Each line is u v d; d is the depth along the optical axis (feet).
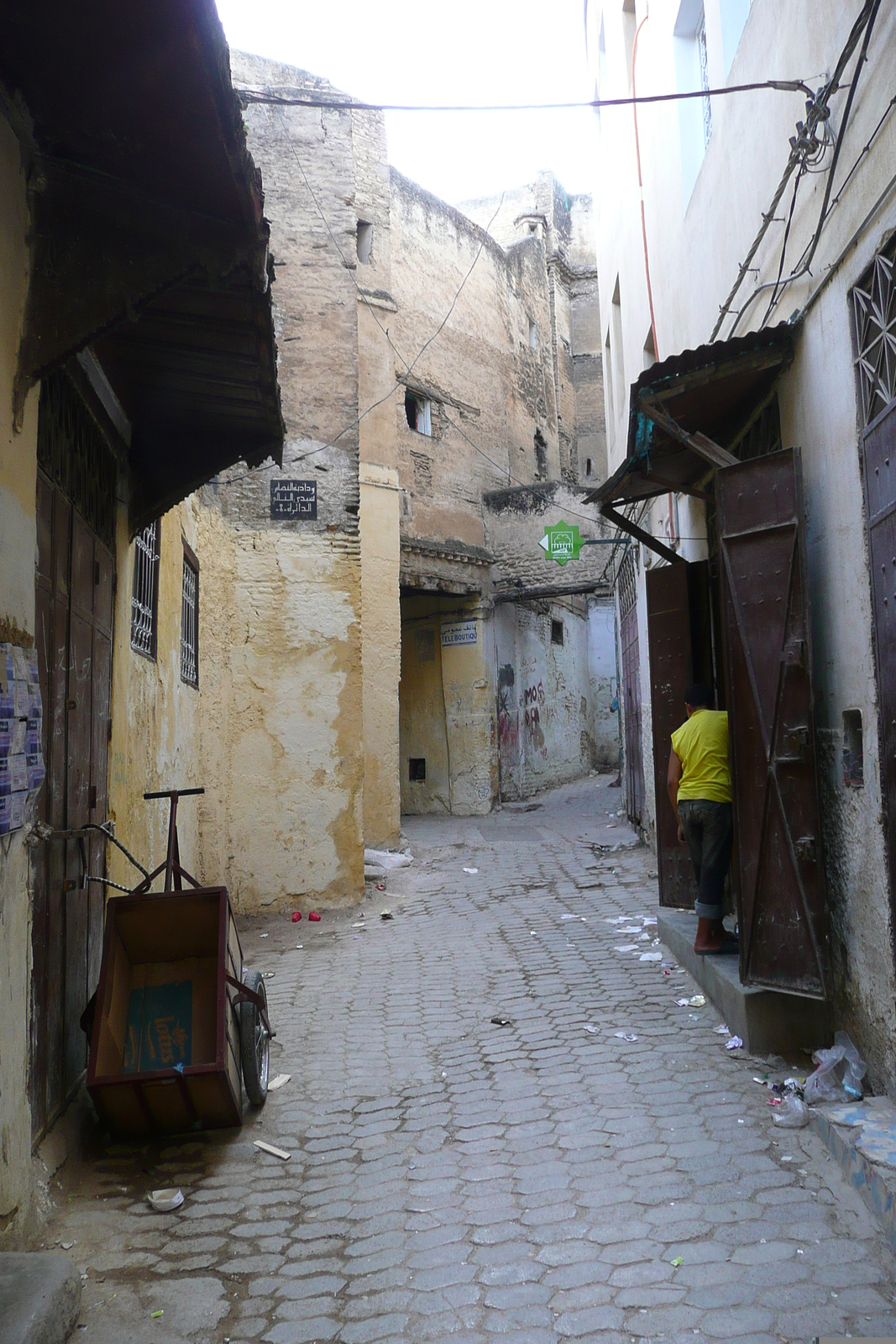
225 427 17.25
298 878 29.45
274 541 30.17
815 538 13.93
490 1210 10.48
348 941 25.68
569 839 42.32
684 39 23.86
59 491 12.55
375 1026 17.83
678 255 24.35
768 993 14.40
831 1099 12.03
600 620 79.87
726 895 21.13
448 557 55.16
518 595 58.54
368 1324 8.59
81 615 13.92
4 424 9.49
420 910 29.27
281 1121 13.62
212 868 28.73
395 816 42.04
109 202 10.09
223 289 11.38
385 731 42.37
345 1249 9.98
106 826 14.39
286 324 31.09
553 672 70.44
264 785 29.45
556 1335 8.18
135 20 7.66
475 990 19.67
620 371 41.29
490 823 51.31
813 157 13.61
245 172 9.29
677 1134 11.88
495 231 81.00
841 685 13.05
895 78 10.69
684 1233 9.59
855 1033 12.90
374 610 42.86
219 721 29.14
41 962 11.51
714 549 21.90
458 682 58.34
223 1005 13.14
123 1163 12.42
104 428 15.30
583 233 85.10
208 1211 10.97
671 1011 16.80
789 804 13.91
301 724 29.84
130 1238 10.36
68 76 8.64
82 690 14.02
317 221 31.68
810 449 14.11
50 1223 10.57
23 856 9.93
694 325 22.61
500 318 65.87
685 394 15.88
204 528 28.86
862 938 12.51
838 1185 10.24
